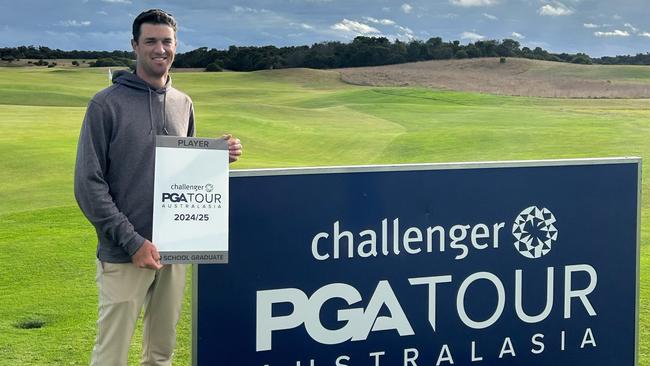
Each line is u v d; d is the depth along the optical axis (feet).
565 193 13.32
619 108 194.39
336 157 95.91
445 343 12.81
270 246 11.79
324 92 295.69
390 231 12.35
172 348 13.67
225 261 11.48
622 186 13.64
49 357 18.33
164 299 13.23
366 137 112.98
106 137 12.31
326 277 12.07
